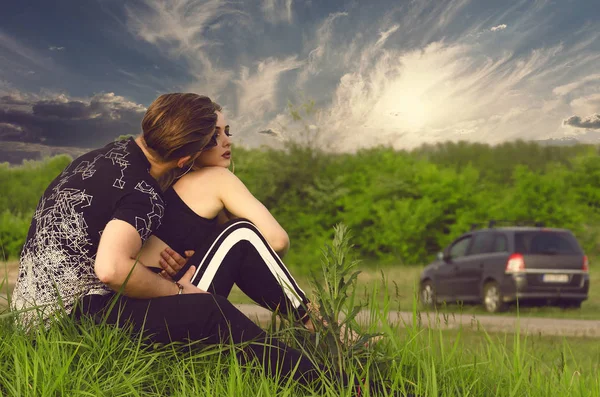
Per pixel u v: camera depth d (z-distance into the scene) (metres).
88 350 2.55
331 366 2.75
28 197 30.11
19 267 2.88
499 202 26.30
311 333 2.95
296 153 25.89
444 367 3.08
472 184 27.23
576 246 13.36
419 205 24.78
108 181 2.76
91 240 2.74
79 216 2.73
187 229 3.07
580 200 26.84
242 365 2.65
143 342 2.67
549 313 12.71
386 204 25.62
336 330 2.82
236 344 2.65
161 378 2.62
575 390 3.15
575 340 7.25
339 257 2.86
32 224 2.85
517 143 30.22
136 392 2.35
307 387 2.60
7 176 30.69
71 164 2.93
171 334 2.67
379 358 2.92
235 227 3.04
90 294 2.76
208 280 2.92
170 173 3.17
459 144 30.95
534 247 13.23
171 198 3.10
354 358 2.83
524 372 3.17
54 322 2.65
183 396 2.40
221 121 3.29
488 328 8.40
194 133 2.87
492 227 14.57
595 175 26.91
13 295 2.90
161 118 2.84
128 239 2.64
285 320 3.06
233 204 3.17
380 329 3.36
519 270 13.02
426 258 25.25
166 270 3.00
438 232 25.75
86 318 2.68
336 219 25.36
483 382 3.14
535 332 8.23
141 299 2.71
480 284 13.62
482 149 30.62
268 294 3.05
